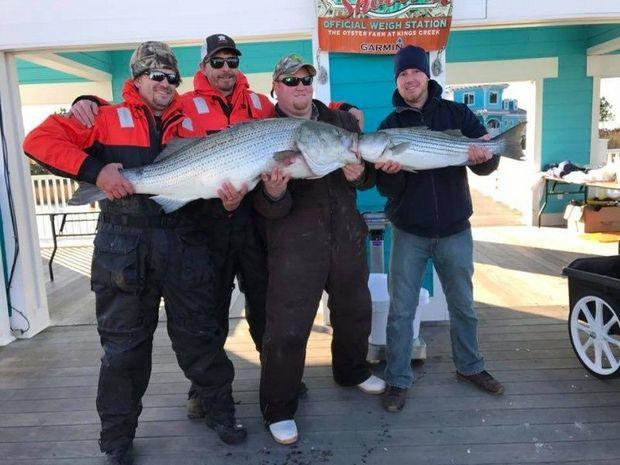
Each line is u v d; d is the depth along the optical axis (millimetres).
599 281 3195
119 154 2508
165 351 4176
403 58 3002
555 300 4980
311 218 2809
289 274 2805
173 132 2619
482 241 7758
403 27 4160
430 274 4578
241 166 2504
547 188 8688
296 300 2812
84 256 8062
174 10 4207
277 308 2828
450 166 2994
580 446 2719
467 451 2723
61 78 8727
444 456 2691
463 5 4195
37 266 4754
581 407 3072
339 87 4344
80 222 9484
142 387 2717
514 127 2834
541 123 8797
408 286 3166
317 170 2545
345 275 2965
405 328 3182
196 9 4211
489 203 11367
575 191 8719
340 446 2816
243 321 4828
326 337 4367
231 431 2850
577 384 3336
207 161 2471
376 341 3725
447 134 2811
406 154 2715
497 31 8531
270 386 2877
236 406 3266
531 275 5887
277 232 2828
